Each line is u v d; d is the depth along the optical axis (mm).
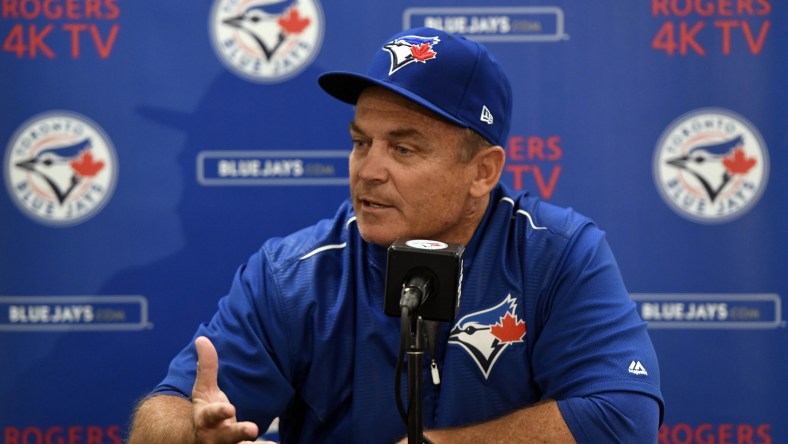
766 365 6426
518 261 4066
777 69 6301
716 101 6336
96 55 6363
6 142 6391
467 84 3783
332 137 6430
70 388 6488
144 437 3604
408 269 3113
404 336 3021
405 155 3754
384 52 3842
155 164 6430
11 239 6434
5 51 6344
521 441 3664
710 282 6410
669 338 6441
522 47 6344
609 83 6352
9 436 6488
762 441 6441
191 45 6379
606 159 6387
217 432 3416
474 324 3992
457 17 6352
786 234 6375
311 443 4203
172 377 3842
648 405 3723
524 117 6387
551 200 6410
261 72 6395
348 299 4047
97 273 6453
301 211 6453
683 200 6387
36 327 6461
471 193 3934
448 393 3982
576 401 3713
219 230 6453
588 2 6324
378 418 4031
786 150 6336
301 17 6379
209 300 6484
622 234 6410
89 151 6414
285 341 3998
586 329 3887
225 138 6418
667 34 6320
